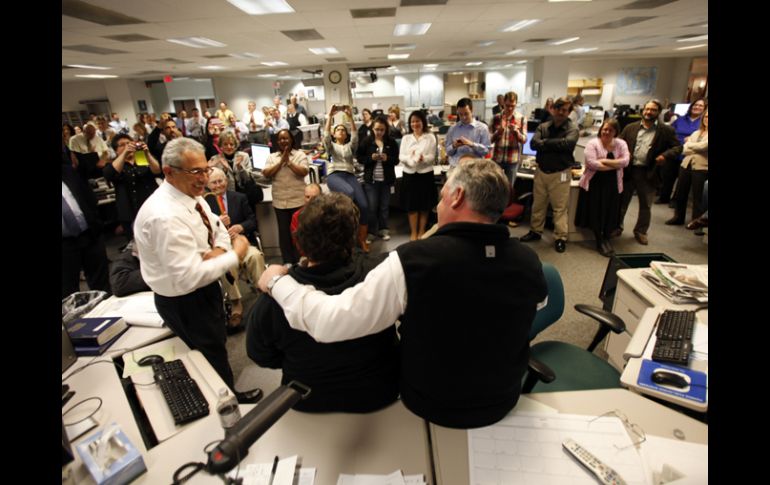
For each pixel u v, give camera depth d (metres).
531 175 4.06
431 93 15.17
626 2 4.59
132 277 1.89
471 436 0.99
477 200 0.91
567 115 3.42
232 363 2.32
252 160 4.43
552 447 0.95
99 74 9.32
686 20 5.79
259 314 1.03
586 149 3.39
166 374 1.27
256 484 0.89
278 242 3.96
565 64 10.47
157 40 5.43
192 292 1.53
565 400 1.10
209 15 4.24
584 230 3.89
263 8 4.17
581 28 6.24
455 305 0.88
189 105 12.34
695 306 1.57
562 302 1.68
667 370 1.19
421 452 0.97
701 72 11.46
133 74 9.81
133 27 4.55
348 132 3.76
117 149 3.46
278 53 7.45
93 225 2.65
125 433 1.06
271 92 15.50
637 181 3.64
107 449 0.95
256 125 9.15
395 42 6.92
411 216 3.95
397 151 4.05
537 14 5.04
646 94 12.62
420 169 3.73
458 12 4.74
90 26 4.39
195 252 1.46
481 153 3.65
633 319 1.86
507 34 6.58
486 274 0.88
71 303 1.77
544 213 3.82
